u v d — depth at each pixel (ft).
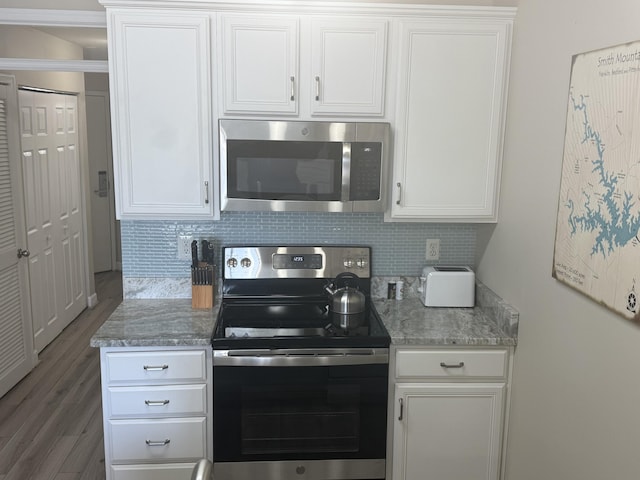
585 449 6.68
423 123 9.05
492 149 9.18
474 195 9.30
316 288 10.16
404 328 8.89
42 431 11.37
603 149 6.24
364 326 8.94
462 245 10.51
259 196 8.87
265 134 8.70
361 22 8.73
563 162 7.13
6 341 12.83
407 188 9.22
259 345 8.30
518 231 8.57
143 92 8.76
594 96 6.43
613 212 6.04
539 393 7.86
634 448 5.77
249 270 10.00
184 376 8.46
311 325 8.97
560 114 7.31
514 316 8.54
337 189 8.91
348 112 8.95
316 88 8.86
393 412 8.77
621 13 6.00
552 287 7.48
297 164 8.82
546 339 7.65
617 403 6.06
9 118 12.98
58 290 16.34
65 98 16.72
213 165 9.03
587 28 6.69
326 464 8.70
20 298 13.51
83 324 17.30
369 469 8.79
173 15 8.60
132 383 8.46
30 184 14.52
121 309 9.57
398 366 8.61
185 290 10.20
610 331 6.18
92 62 10.39
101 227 22.91
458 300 9.88
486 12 8.76
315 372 8.43
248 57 8.75
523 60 8.50
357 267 10.19
